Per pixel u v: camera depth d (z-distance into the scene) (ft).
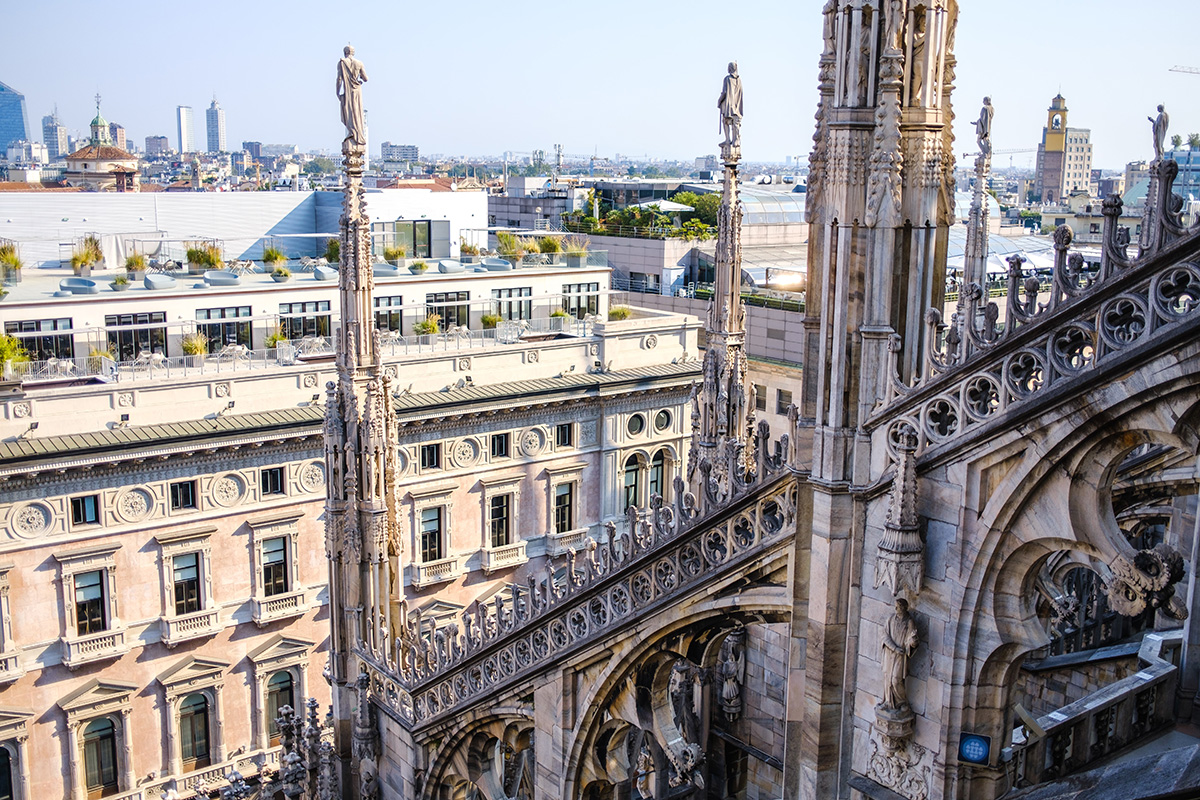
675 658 54.65
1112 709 52.08
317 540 163.02
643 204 349.61
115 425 146.30
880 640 39.14
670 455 205.67
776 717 78.38
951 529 36.22
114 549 145.48
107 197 249.55
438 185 548.31
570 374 192.85
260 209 270.05
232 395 155.84
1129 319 30.53
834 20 38.96
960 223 203.31
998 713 37.01
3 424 138.10
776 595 45.14
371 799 74.49
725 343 82.99
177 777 153.38
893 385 37.58
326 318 198.49
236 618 157.07
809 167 40.29
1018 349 33.22
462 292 216.95
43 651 142.41
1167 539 68.69
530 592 60.49
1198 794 29.99
